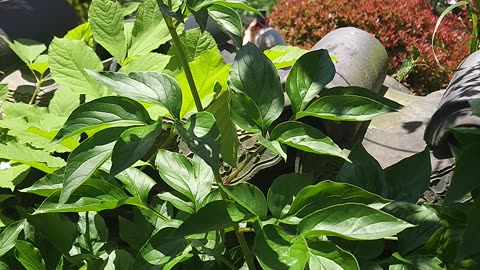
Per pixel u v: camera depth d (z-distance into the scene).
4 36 0.72
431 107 0.74
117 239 0.65
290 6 1.54
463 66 0.73
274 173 0.62
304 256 0.42
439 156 0.62
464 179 0.44
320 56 0.50
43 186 0.51
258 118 0.48
